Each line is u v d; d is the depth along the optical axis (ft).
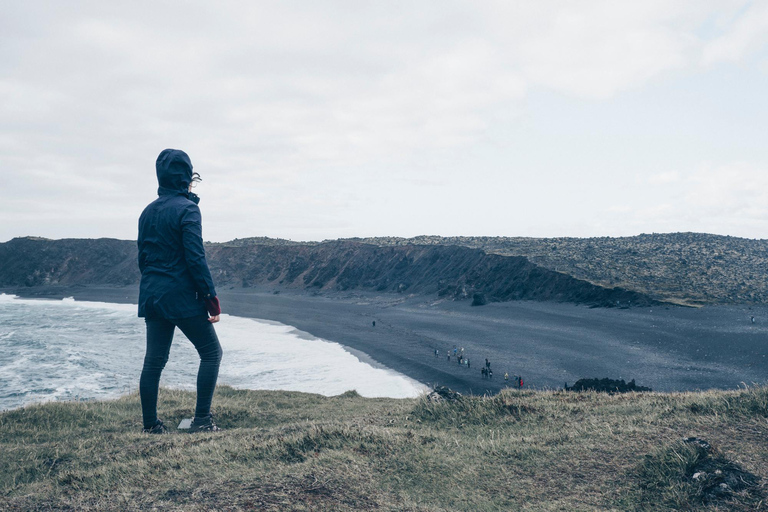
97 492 16.85
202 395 32.94
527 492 17.21
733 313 189.78
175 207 31.40
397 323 230.89
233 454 21.09
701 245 364.38
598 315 211.82
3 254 653.30
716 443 20.08
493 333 188.65
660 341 156.04
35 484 19.35
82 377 124.57
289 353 158.10
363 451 21.30
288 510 14.53
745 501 15.01
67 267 635.66
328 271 483.92
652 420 25.36
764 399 26.03
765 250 343.26
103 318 295.69
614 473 18.26
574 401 35.47
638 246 368.48
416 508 15.37
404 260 428.97
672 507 15.34
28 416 36.73
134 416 38.40
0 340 195.52
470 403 32.27
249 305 351.05
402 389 108.88
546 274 285.64
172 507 14.80
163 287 30.58
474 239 472.44
